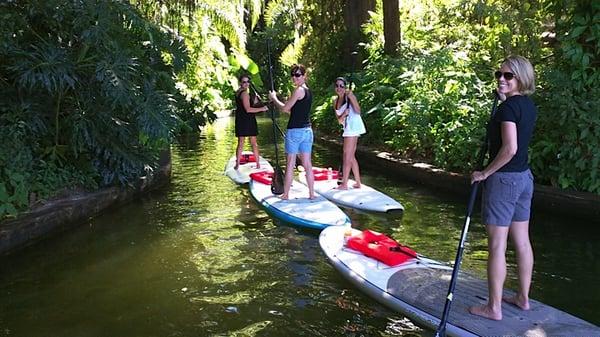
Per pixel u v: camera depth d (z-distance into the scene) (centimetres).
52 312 388
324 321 373
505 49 859
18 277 449
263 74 2380
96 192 629
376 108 966
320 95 1397
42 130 593
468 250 501
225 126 1596
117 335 356
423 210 638
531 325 336
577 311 380
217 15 1448
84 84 608
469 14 1011
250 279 445
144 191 727
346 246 481
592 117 585
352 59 1312
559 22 665
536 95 655
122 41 615
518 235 343
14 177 533
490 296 345
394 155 882
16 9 564
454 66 872
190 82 1608
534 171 658
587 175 601
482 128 725
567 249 493
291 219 590
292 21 1889
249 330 362
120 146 661
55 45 571
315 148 1170
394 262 438
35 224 520
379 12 1307
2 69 579
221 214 634
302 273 456
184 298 411
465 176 698
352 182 766
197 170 903
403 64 959
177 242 535
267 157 1047
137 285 434
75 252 506
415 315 363
